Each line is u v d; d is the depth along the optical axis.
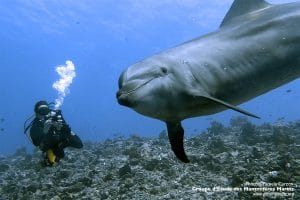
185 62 1.68
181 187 2.82
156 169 3.38
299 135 4.63
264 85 1.90
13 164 5.81
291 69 1.95
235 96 1.81
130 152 4.20
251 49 1.86
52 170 4.35
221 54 1.78
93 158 4.66
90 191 3.12
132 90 1.48
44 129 3.20
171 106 1.57
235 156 3.58
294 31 1.96
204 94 1.56
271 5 2.08
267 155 3.44
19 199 3.30
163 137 5.58
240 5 2.05
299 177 2.59
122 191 2.90
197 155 3.50
